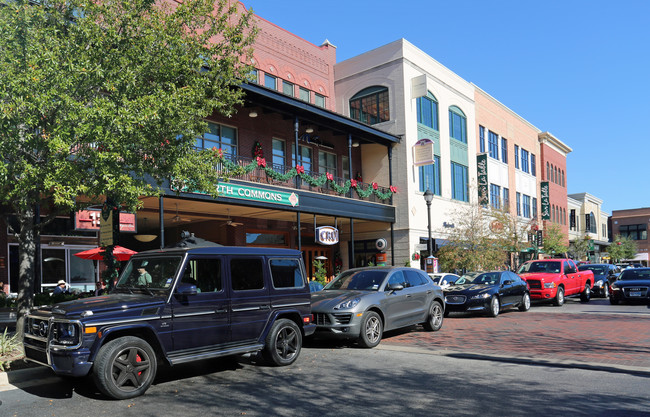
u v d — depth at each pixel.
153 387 7.08
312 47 28.09
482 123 35.94
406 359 8.93
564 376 7.46
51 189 9.43
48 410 6.01
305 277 9.03
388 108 27.67
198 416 5.72
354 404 6.15
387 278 11.27
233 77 12.22
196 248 7.43
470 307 15.33
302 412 5.86
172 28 10.88
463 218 26.86
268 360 8.27
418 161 27.05
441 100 30.70
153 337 6.82
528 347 9.87
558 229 41.47
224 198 17.86
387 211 26.34
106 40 9.69
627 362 8.31
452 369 8.04
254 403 6.23
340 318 9.97
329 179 22.97
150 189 9.95
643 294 18.72
